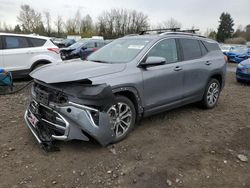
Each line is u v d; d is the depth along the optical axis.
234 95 7.81
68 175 3.12
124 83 3.85
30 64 8.56
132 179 3.09
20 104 5.77
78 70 3.68
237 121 5.25
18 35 8.48
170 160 3.54
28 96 6.49
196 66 5.25
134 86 4.02
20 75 8.48
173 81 4.74
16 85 7.85
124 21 65.25
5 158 3.42
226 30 87.81
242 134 4.55
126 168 3.30
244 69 9.80
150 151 3.76
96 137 3.47
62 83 3.46
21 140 3.92
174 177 3.16
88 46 15.63
